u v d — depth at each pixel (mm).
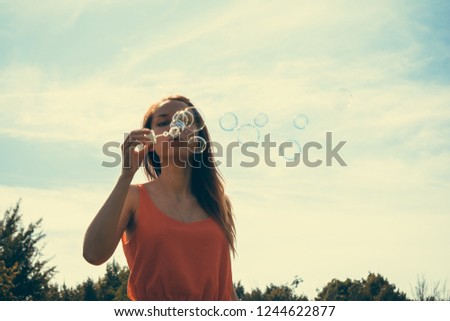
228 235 3678
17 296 28781
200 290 3498
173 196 3615
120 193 3369
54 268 29516
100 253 3314
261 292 22141
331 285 25031
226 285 3639
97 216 3328
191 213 3611
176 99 3783
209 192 3695
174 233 3475
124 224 3480
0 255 28844
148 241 3461
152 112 3775
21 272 28828
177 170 3625
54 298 29516
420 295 18062
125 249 3582
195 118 3732
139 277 3490
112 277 30375
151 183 3625
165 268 3449
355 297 25172
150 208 3512
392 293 25094
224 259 3643
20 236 29094
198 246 3512
